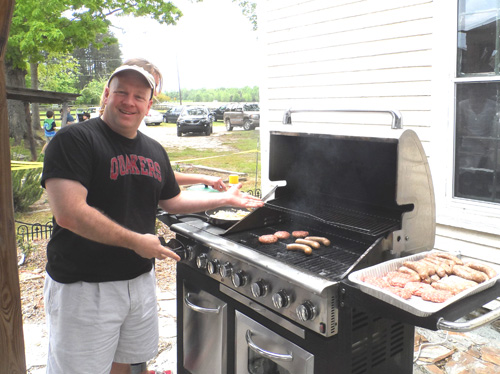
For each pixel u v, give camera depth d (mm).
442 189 3777
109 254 1943
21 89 8938
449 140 3678
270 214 2598
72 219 1749
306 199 2607
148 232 2109
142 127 6102
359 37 4316
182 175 2742
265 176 5520
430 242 2131
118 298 2010
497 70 3332
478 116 3490
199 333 2531
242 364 2215
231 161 13352
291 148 2535
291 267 1840
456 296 1523
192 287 2549
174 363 2988
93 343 1972
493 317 1464
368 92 4328
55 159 1772
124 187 1952
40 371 2869
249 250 2084
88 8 14281
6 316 1500
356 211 2279
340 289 1699
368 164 2188
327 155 2377
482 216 3521
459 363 2932
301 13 4828
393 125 2008
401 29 3959
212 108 28984
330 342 1741
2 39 1324
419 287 1625
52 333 1985
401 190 1893
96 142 1875
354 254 2111
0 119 1395
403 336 2074
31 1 12766
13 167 6984
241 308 2191
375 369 1953
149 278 2178
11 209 1471
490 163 3467
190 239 2465
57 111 32375
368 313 1702
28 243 5422
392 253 1947
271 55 5246
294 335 1900
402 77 4016
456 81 3570
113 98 1909
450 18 3553
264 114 5465
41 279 4438
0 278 1469
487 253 3582
